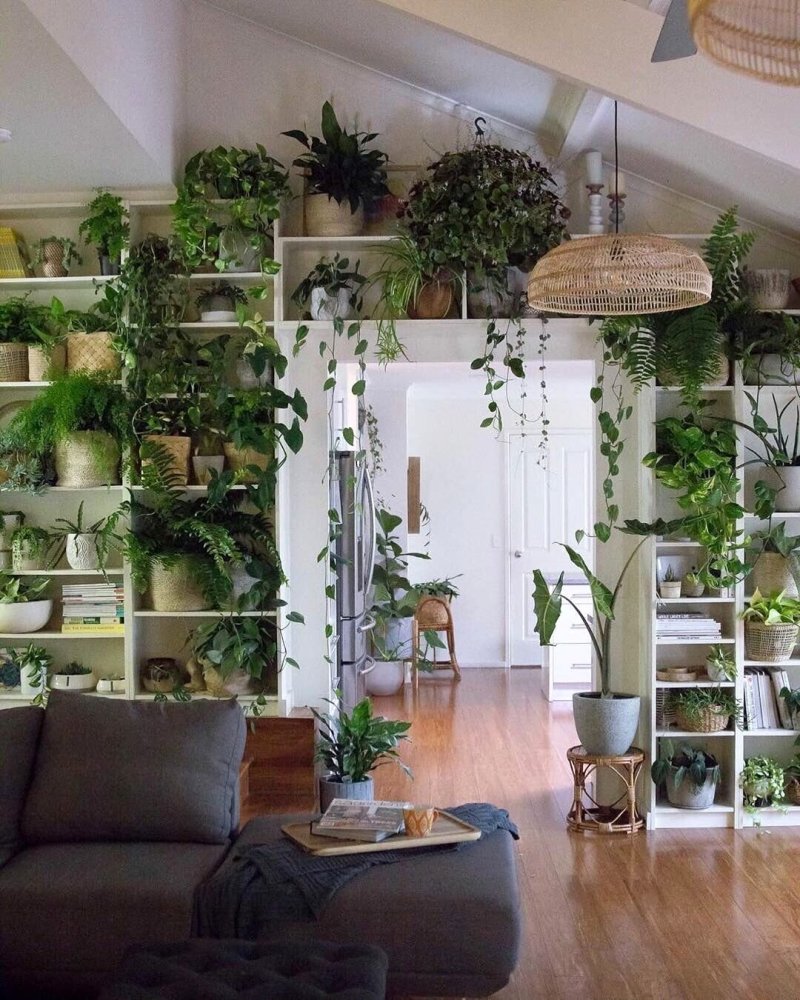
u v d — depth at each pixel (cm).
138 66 422
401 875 293
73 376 477
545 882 413
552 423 951
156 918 286
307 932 280
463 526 957
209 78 506
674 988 323
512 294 491
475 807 347
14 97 371
